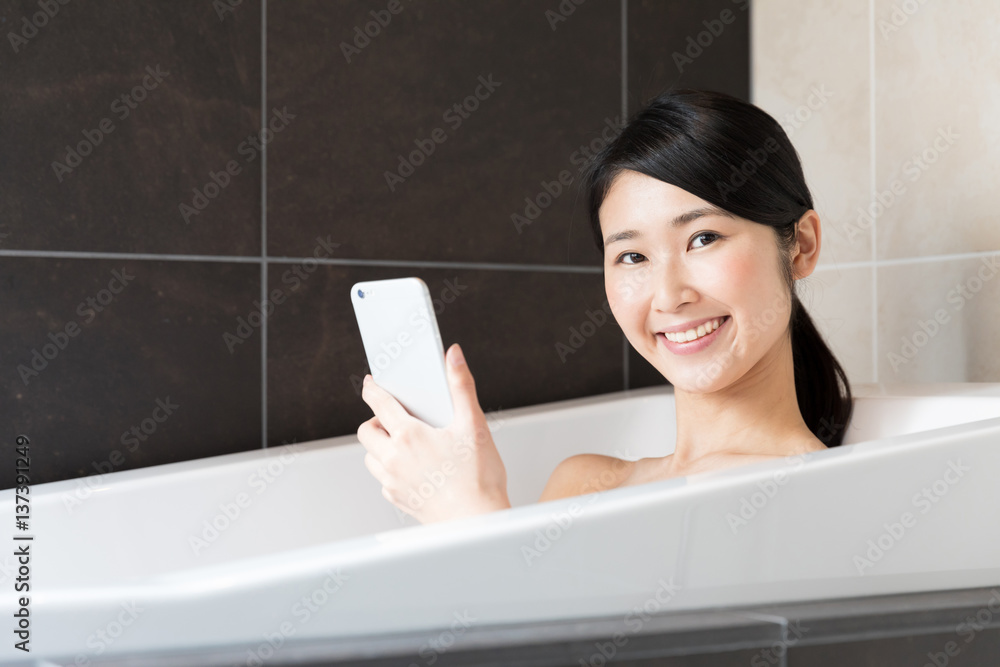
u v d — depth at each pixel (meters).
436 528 0.51
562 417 1.25
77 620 0.45
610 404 1.30
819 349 0.97
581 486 1.03
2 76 1.05
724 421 0.87
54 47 1.08
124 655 0.45
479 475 0.74
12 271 1.06
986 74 1.11
